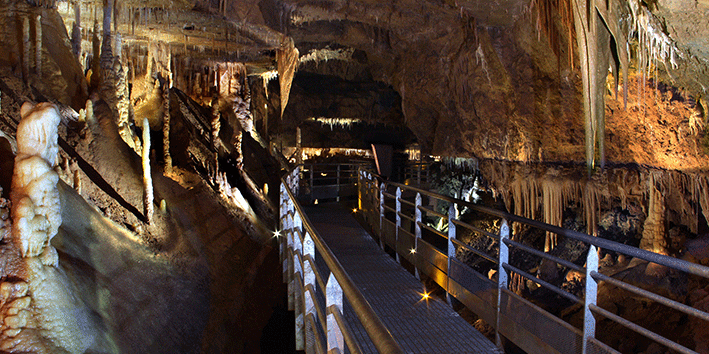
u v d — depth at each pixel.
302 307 3.57
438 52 10.23
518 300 3.22
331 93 21.83
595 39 5.00
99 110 7.55
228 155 12.96
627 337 6.05
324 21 10.69
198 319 5.67
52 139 3.66
